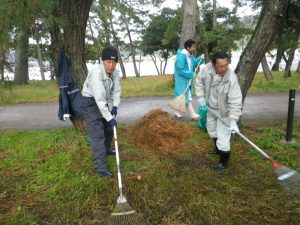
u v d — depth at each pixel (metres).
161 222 3.59
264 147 5.60
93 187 4.30
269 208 3.79
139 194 4.13
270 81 15.44
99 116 4.62
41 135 6.42
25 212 3.85
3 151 5.76
